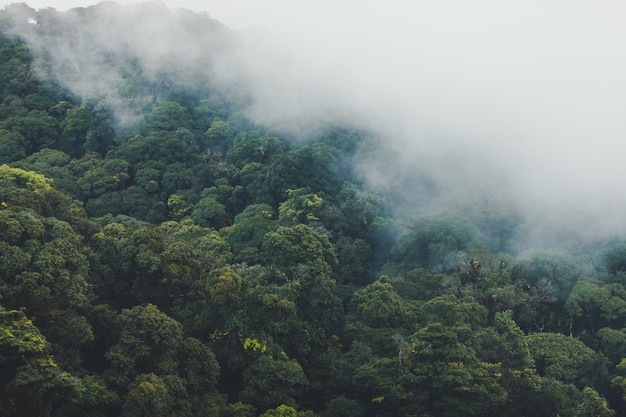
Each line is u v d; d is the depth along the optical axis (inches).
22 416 1999.3
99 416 2341.3
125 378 2450.8
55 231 2630.4
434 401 2753.4
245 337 2854.3
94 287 2878.9
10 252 2379.4
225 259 3693.4
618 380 2972.4
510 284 3703.3
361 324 3223.4
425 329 2901.1
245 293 2987.2
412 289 3631.9
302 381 2815.0
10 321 2105.1
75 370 2458.2
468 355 2815.0
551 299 3681.1
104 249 3041.3
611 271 3912.4
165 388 2377.0
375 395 2805.1
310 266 3361.2
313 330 3157.0
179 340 2625.5
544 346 3201.3
